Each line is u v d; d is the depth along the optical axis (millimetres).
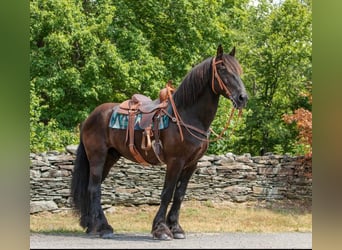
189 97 6887
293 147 19844
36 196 10328
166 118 6988
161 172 11094
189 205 11094
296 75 19859
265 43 20656
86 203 7699
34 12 13102
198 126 6895
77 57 14453
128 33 14320
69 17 13281
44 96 14859
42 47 13766
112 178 10836
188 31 14961
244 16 17516
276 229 8711
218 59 6793
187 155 6895
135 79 13953
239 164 11555
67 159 10555
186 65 14773
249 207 11242
